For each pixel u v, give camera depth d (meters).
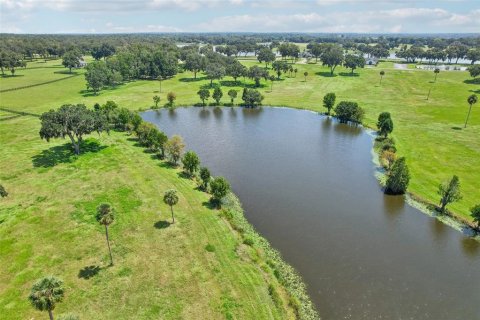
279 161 96.81
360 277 52.78
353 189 80.56
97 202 68.88
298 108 155.38
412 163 91.31
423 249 59.50
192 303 44.53
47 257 53.06
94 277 48.81
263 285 48.53
